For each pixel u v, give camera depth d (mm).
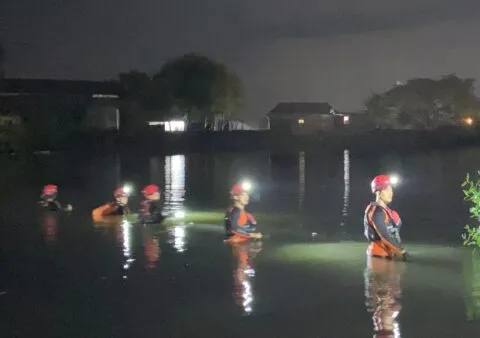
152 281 9727
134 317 8008
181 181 28312
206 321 7809
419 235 13875
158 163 39281
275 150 53438
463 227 15070
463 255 11430
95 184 26859
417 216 17078
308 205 19688
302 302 8484
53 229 14578
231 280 9703
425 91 89438
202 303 8516
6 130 44688
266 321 7770
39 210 18000
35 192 23469
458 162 39562
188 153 49500
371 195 22500
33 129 48094
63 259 11367
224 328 7562
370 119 92750
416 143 60531
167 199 21562
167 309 8289
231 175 31156
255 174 31656
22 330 7625
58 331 7574
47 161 40156
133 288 9336
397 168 34969
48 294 9086
